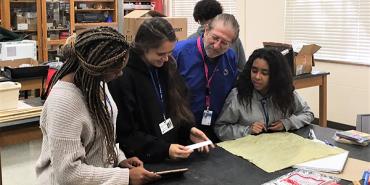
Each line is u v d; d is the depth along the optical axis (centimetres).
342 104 479
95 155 135
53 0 597
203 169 163
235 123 221
